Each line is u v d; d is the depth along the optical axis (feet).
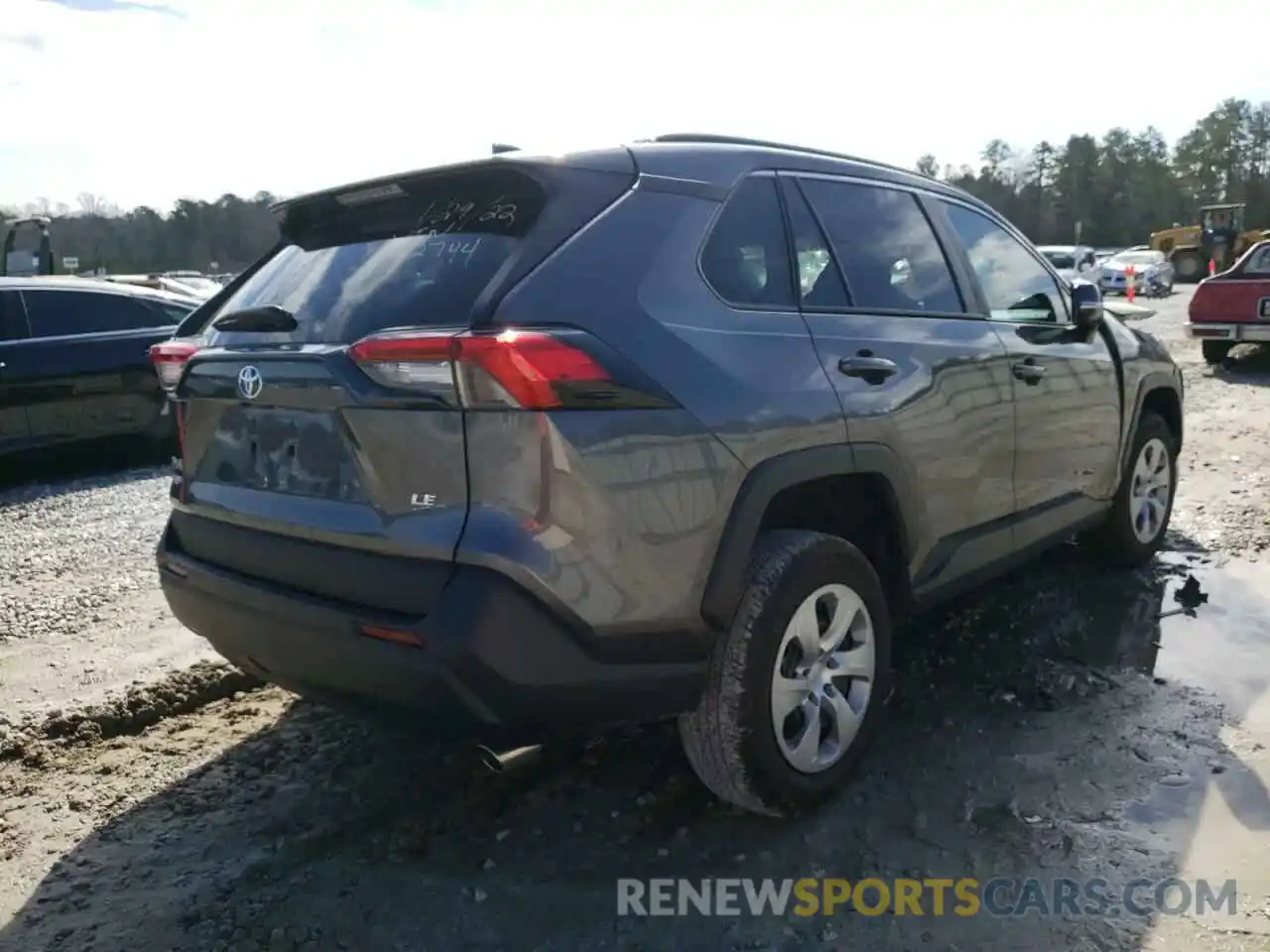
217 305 10.87
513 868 8.63
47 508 22.76
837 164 10.68
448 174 8.63
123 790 10.15
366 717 8.30
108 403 26.63
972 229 12.63
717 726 8.57
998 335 11.91
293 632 8.12
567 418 7.31
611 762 10.35
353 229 9.59
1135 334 15.88
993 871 8.36
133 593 16.40
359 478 7.90
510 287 7.59
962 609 14.46
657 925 7.84
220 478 9.31
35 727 11.43
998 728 10.85
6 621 15.08
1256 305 36.78
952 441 10.76
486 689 7.30
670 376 7.94
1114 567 15.90
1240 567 15.89
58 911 8.21
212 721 11.74
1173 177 230.89
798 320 9.29
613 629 7.71
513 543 7.25
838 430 9.15
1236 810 9.08
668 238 8.50
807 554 8.91
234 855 8.96
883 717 11.21
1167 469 16.40
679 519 7.90
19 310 25.44
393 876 8.56
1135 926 7.61
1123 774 9.79
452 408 7.34
